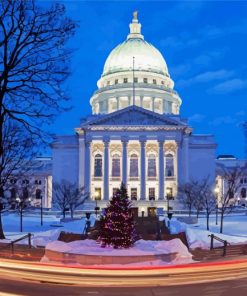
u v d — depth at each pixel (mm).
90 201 96062
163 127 100500
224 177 108688
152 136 100875
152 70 132000
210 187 105375
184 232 38844
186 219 64500
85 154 101312
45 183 121625
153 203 95875
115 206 23766
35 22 26141
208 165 107000
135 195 103062
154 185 103812
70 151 107375
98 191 103125
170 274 17781
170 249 22531
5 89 26391
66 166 106625
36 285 15508
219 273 17984
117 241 23062
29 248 29500
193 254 27078
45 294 13922
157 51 138500
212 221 67688
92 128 100750
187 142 102938
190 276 17328
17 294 13836
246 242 34000
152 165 104875
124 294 14039
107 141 100688
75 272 18250
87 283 15953
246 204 117375
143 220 57250
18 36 26281
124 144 100688
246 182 118438
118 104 125812
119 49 136875
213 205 88188
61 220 66062
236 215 79062
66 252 21578
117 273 18000
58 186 92875
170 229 43781
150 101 126500
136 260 20922
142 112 101625
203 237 37094
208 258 24672
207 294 13930
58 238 37344
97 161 104438
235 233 47781
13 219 71688
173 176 103562
